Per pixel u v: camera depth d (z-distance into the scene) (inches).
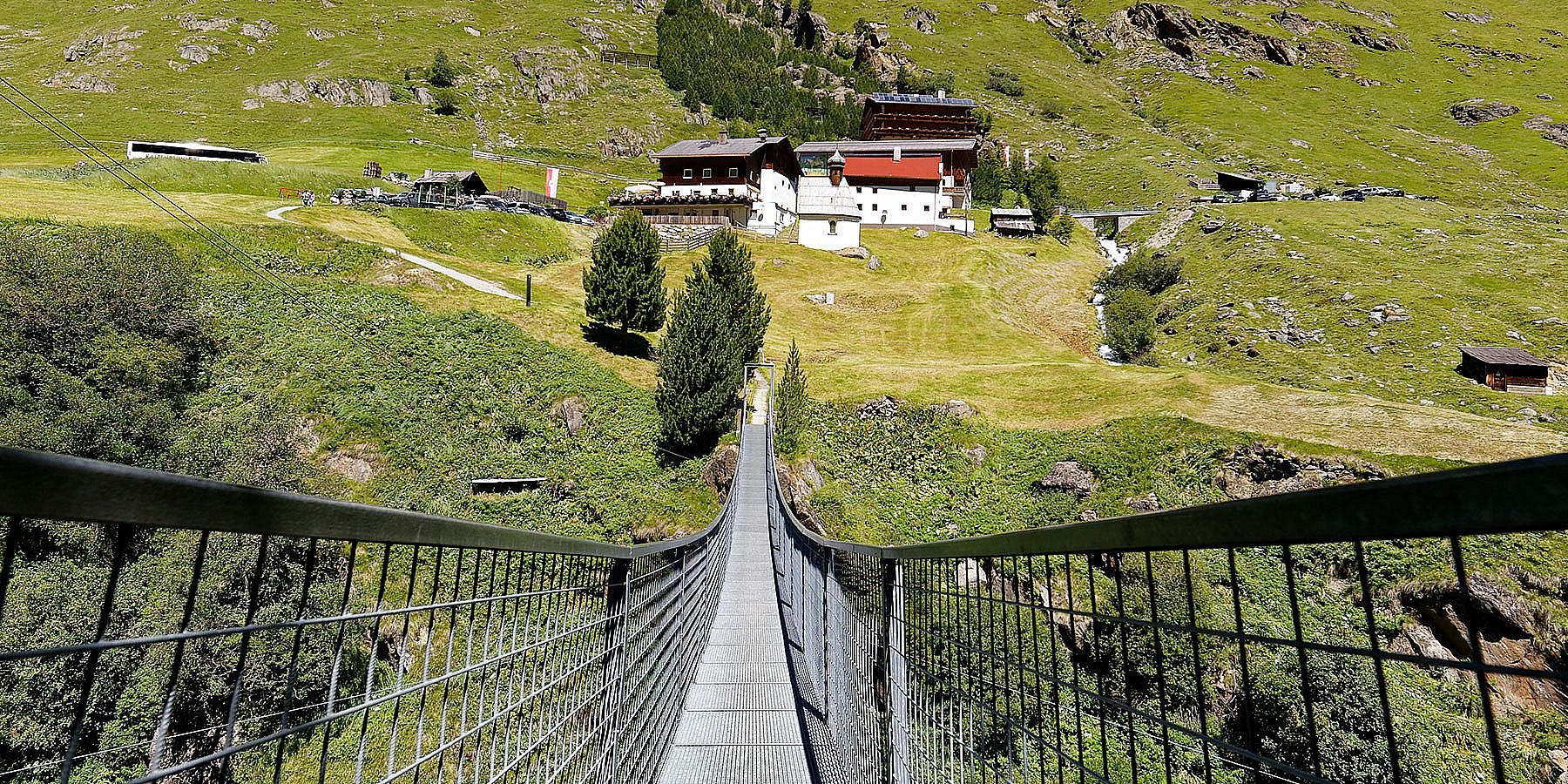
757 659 386.6
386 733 393.7
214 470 887.7
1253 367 1815.9
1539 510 32.2
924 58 6072.8
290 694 59.7
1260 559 683.4
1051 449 1139.9
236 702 53.8
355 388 1106.7
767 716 295.3
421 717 76.9
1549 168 4067.4
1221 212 3117.6
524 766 110.3
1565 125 4562.0
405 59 4901.6
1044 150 4648.1
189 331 1089.4
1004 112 5216.5
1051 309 2338.8
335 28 5260.8
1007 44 6535.4
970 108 4640.8
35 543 457.7
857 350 1819.6
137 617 431.8
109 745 412.2
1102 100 5570.9
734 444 1218.0
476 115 4505.4
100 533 454.9
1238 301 2177.7
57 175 2421.3
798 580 408.2
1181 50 6333.7
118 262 1079.0
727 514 754.8
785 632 450.0
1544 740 495.2
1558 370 1601.9
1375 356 1777.8
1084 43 6658.5
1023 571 525.0
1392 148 4503.0
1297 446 954.1
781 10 6722.4
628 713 181.9
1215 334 2021.4
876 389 1402.6
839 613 248.5
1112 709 73.9
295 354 1156.5
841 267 2522.1
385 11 5679.1
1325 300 2066.9
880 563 181.9
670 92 5265.8
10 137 3223.4
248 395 1063.0
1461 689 512.1
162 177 2477.9
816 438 1272.1
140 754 410.3
